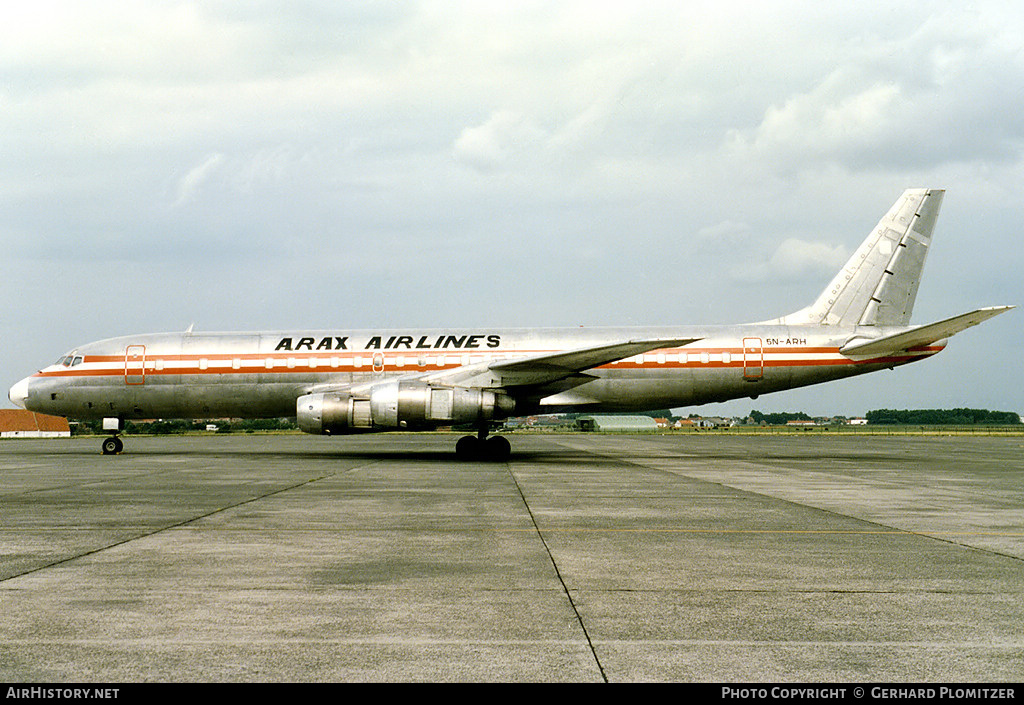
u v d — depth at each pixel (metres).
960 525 11.30
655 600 6.79
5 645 5.51
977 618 6.25
